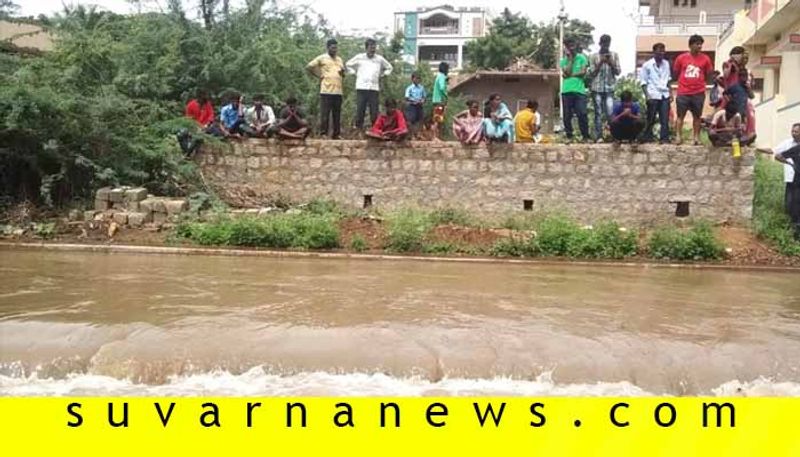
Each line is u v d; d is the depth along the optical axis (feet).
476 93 102.42
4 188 45.01
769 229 42.14
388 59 73.20
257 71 59.11
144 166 46.68
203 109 52.03
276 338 22.63
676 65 45.62
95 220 42.11
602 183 45.34
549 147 45.55
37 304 26.43
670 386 21.38
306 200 47.55
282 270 34.83
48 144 42.60
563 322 25.31
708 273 37.27
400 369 21.38
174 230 41.93
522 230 43.11
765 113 71.41
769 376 22.07
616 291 31.50
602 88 46.70
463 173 46.24
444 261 38.78
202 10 62.44
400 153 46.62
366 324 24.13
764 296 31.24
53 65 49.49
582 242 40.57
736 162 44.01
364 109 49.24
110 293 28.53
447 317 25.55
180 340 22.34
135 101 48.78
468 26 201.87
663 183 44.83
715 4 117.60
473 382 21.21
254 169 47.98
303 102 61.05
